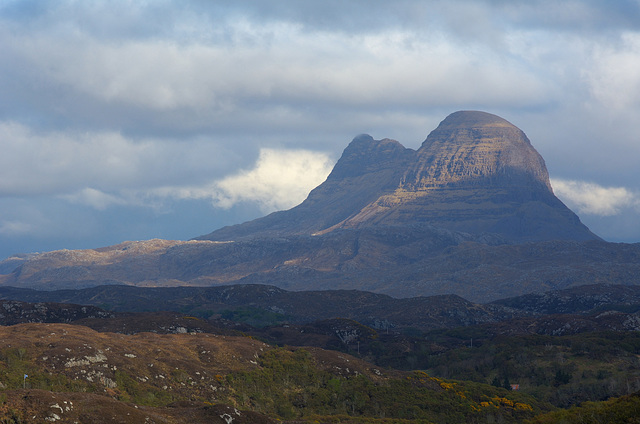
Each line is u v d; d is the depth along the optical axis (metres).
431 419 150.25
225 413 102.75
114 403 93.81
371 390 163.00
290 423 122.19
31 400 87.75
